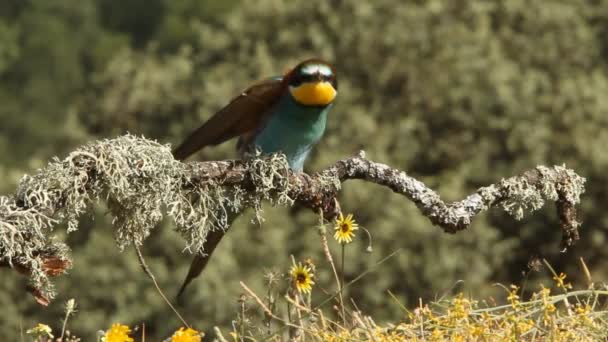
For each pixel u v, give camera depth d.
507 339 4.30
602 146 19.50
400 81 20.58
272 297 4.88
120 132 20.47
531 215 18.64
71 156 4.19
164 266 16.56
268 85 5.94
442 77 20.34
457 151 20.12
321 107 6.04
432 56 20.59
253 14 20.77
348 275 17.14
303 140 6.14
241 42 20.66
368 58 20.56
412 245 17.64
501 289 18.09
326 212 4.99
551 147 19.95
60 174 4.13
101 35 33.22
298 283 4.73
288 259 17.33
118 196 4.29
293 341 4.68
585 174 19.48
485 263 17.84
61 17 33.62
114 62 20.70
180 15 29.97
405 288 17.58
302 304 5.21
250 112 5.87
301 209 17.72
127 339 4.14
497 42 20.53
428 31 20.58
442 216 4.94
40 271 4.09
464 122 20.17
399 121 20.05
